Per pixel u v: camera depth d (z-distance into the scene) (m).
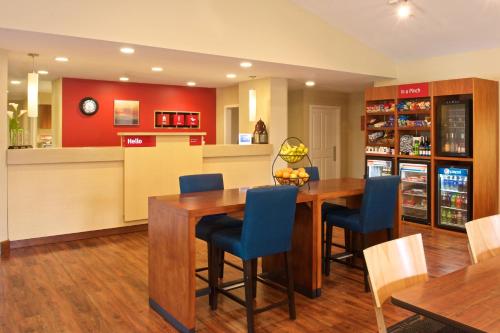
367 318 3.12
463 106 5.44
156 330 2.94
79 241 5.26
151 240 3.27
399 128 6.21
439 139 5.71
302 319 3.12
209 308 3.32
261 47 5.20
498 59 5.66
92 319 3.11
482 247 2.34
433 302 1.52
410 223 6.16
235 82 7.60
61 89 7.09
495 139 5.72
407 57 6.55
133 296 3.54
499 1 4.59
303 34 5.59
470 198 5.40
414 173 6.13
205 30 4.74
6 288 3.70
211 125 8.76
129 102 7.74
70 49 4.56
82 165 5.32
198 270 3.67
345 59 6.07
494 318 1.39
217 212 2.90
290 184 3.51
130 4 4.25
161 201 3.12
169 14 4.48
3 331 2.91
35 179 5.00
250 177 6.69
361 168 9.20
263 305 3.38
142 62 5.43
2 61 4.61
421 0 4.83
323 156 9.02
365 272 3.65
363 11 5.36
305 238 3.54
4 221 4.78
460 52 6.04
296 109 8.72
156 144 5.74
